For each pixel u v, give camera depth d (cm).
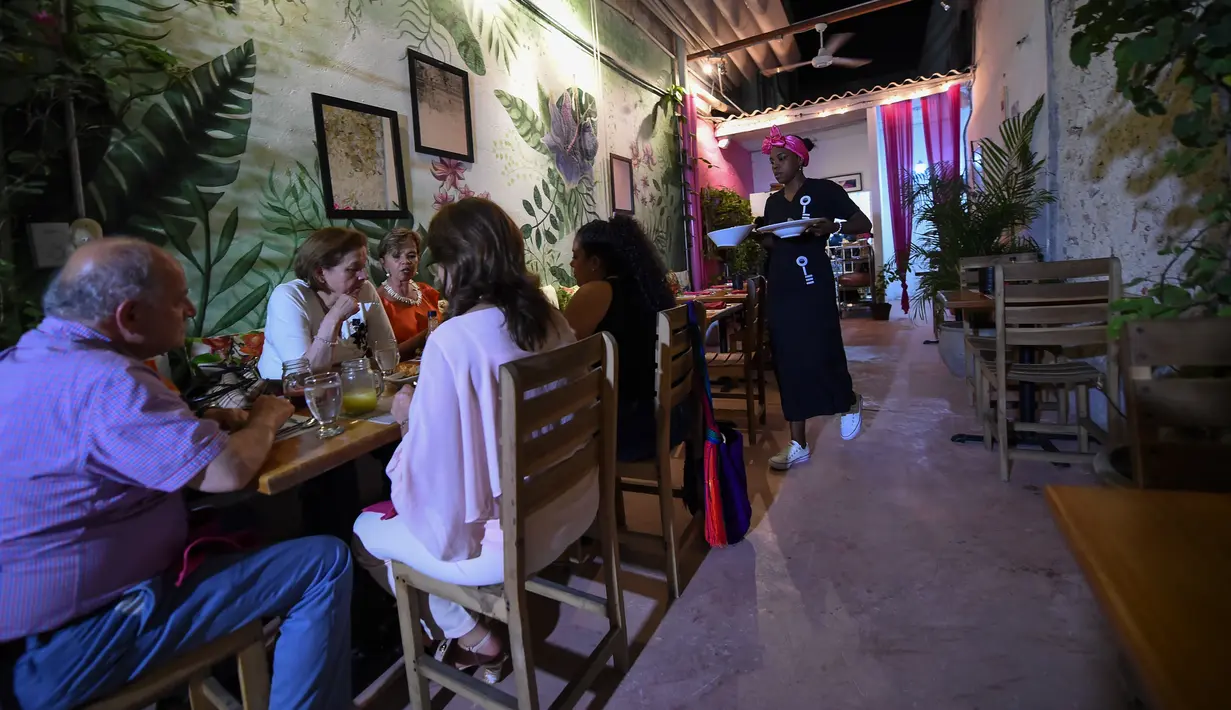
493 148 392
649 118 632
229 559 116
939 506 237
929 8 822
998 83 514
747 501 217
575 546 209
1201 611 53
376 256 304
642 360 194
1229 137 170
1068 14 317
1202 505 72
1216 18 147
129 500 104
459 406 118
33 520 95
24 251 179
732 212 766
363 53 298
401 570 141
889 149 790
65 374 97
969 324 361
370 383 153
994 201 394
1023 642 156
